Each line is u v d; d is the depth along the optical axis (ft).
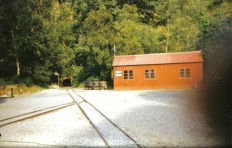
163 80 96.02
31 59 116.57
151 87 97.19
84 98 70.38
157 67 96.63
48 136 31.07
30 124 37.99
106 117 40.47
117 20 151.43
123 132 30.86
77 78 146.10
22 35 110.93
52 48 121.70
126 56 105.81
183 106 48.88
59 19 161.89
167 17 200.03
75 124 37.19
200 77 91.40
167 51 156.25
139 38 134.72
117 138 28.71
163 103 54.80
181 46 157.38
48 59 119.85
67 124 37.37
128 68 99.50
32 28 115.14
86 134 31.19
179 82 94.22
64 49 141.59
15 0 113.50
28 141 29.14
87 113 45.44
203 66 91.66
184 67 93.50
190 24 178.29
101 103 58.34
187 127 32.63
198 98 57.41
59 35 144.15
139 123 36.17
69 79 154.20
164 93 78.23
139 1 188.75
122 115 42.55
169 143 26.48
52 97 77.66
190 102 53.31
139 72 98.53
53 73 131.44
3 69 112.68
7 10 110.42
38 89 108.78
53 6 173.06
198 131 30.48
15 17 112.06
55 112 48.06
